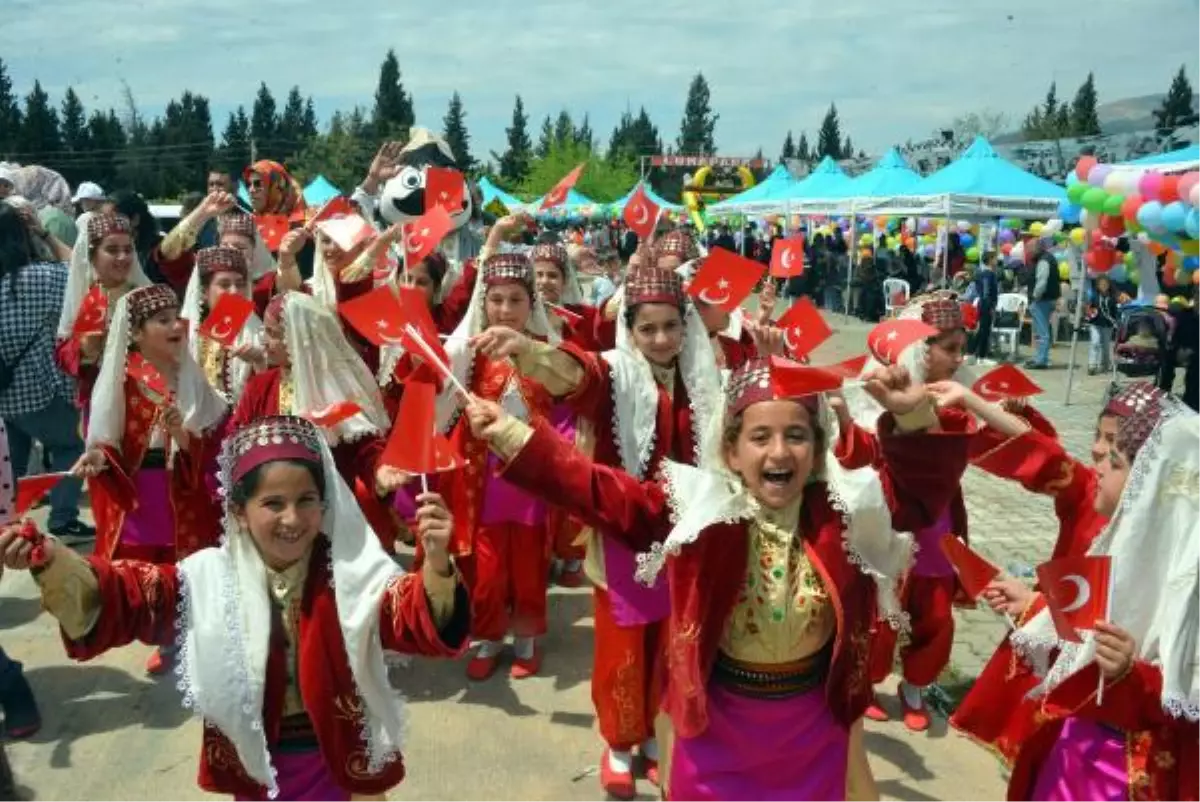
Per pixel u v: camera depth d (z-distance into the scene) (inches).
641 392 152.6
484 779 163.8
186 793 158.2
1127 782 101.0
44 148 2903.5
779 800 110.7
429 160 326.3
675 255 259.4
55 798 156.3
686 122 4694.9
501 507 189.0
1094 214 432.8
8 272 240.5
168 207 805.9
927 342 173.6
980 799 159.3
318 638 100.8
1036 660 113.4
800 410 103.3
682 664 108.2
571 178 243.6
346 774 101.7
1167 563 96.0
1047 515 313.7
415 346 116.2
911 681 177.9
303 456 101.0
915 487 112.0
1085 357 681.6
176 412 176.7
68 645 97.0
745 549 107.7
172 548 193.8
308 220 263.3
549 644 217.0
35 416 247.6
